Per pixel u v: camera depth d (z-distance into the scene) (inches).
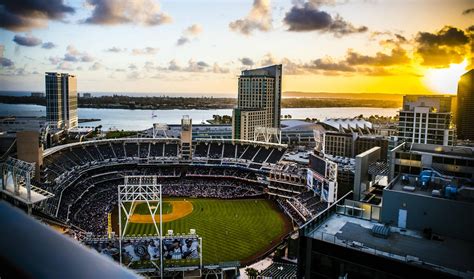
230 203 5526.6
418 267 1668.3
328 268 1916.8
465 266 1664.6
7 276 141.9
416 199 2062.0
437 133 6309.1
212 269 3201.3
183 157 6683.1
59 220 3676.2
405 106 6870.1
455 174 2559.1
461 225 1948.8
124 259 3107.8
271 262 3577.8
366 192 2733.8
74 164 5723.4
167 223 4645.7
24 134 4576.8
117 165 6289.4
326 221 2191.2
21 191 3550.7
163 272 3137.3
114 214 4879.4
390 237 1962.4
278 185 5792.3
